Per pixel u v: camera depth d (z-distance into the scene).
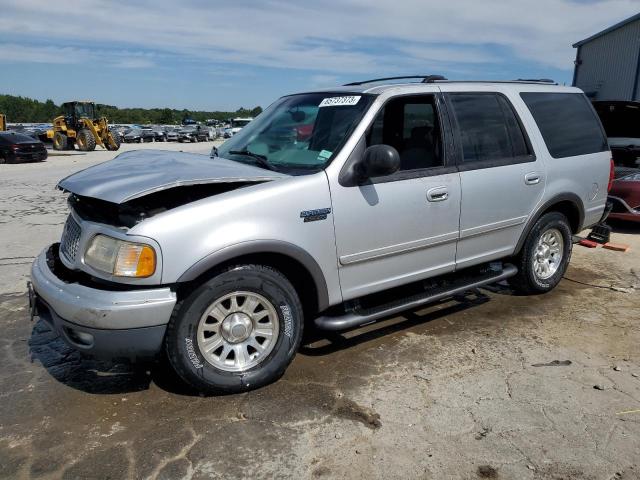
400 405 3.20
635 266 6.11
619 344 4.06
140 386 3.41
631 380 3.51
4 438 2.88
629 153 8.15
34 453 2.76
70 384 3.44
